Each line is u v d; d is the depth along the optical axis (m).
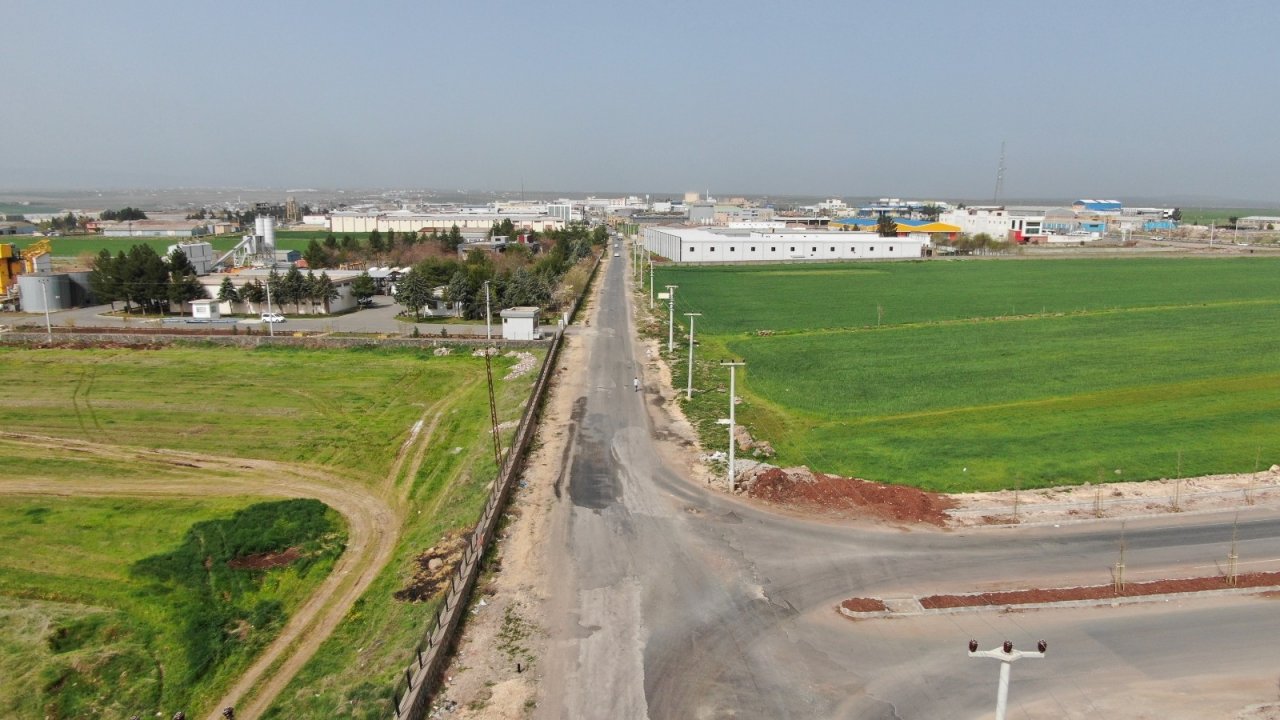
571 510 32.62
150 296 85.12
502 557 28.56
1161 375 53.56
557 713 20.16
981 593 25.62
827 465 37.47
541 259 119.25
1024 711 20.16
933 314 82.81
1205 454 37.94
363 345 67.94
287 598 29.16
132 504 37.12
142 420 49.84
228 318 83.38
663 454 39.38
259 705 22.92
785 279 118.81
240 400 54.03
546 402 49.44
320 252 125.38
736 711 20.23
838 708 20.34
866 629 23.88
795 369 57.62
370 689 21.45
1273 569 26.95
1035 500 32.84
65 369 61.84
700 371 57.44
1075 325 73.75
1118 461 37.19
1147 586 25.69
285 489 39.31
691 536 30.11
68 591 29.27
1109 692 20.86
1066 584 26.23
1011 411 45.84
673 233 155.75
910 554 28.50
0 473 40.94
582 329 75.94
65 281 89.75
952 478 35.50
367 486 39.88
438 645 22.00
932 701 20.61
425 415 50.47
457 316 83.62
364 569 31.19
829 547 29.12
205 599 29.02
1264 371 54.00
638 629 23.92
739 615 24.67
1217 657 22.30
